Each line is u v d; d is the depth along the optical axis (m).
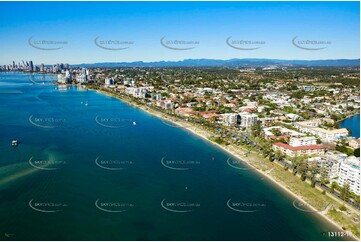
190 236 129.38
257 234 132.38
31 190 163.38
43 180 175.38
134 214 144.25
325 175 184.38
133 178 182.75
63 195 159.12
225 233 132.50
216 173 195.25
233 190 172.25
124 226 134.75
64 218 139.12
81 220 138.12
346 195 159.88
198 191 169.62
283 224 140.50
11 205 148.50
